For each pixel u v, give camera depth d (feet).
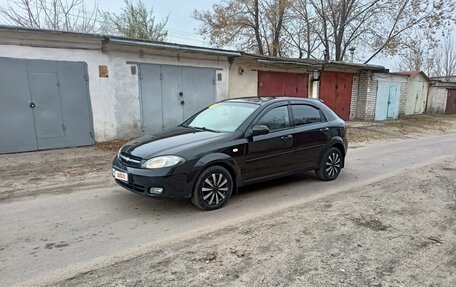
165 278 8.96
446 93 84.43
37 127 26.30
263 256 10.23
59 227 12.32
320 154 18.90
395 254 10.52
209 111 18.51
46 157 24.54
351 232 12.07
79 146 28.58
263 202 15.52
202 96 36.81
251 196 16.42
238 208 14.64
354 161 26.02
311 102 19.30
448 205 15.24
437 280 9.14
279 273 9.28
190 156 13.53
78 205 14.71
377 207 14.83
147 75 32.12
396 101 64.64
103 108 29.68
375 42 77.00
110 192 16.67
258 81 42.98
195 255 10.27
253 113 16.17
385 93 61.26
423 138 41.98
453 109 88.33
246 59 39.65
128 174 13.58
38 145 26.55
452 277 9.30
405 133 46.60
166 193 13.17
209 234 11.84
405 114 70.79
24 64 24.97
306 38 81.56
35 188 17.25
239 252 10.47
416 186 18.40
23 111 25.48
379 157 27.84
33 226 12.36
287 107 17.69
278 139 16.48
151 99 32.83
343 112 57.31
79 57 27.53
